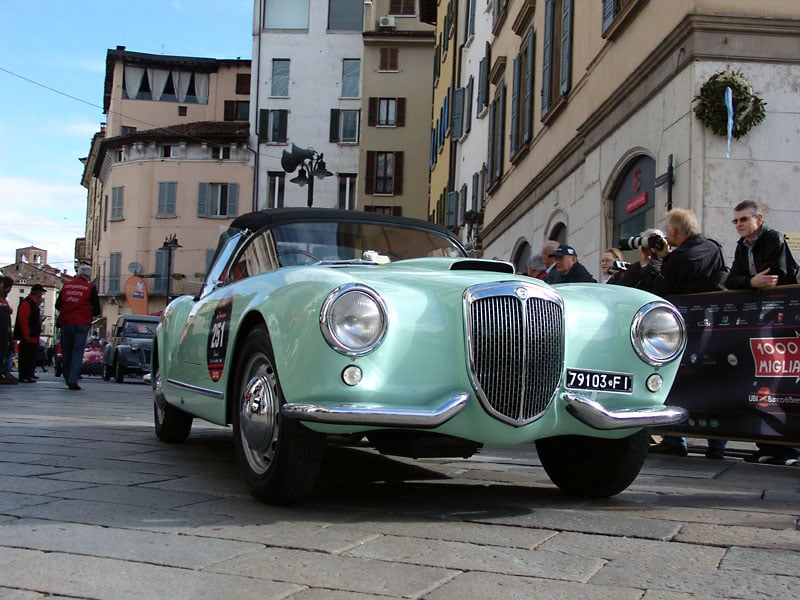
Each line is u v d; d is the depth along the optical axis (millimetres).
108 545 3152
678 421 4238
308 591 2658
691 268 6453
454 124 27453
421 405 3725
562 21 15516
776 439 5930
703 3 9617
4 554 3004
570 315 4191
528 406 3877
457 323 3787
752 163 9562
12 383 14625
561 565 3053
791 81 9609
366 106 45188
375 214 5574
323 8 46719
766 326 6027
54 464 5090
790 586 2850
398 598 2613
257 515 3764
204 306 5391
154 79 55031
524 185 18484
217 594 2611
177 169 49062
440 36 34031
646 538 3533
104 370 22984
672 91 10258
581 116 14141
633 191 11883
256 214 5543
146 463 5293
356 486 4684
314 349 3617
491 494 4574
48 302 110562
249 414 4129
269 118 46875
